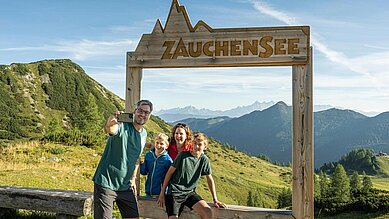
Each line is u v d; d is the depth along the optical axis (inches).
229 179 4347.9
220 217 291.6
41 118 5172.2
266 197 4057.6
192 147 270.2
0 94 5290.4
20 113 5098.4
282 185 4869.6
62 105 5679.1
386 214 1088.8
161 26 318.0
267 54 293.7
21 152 1068.5
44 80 6028.5
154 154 304.7
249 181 4601.4
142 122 236.8
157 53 318.0
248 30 298.7
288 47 288.8
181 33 313.3
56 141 1358.3
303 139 283.7
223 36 304.3
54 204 294.0
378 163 7386.8
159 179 295.3
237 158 6210.6
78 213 286.5
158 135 295.7
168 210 264.5
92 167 978.1
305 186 281.6
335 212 1209.4
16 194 305.9
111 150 232.4
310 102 283.6
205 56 307.9
